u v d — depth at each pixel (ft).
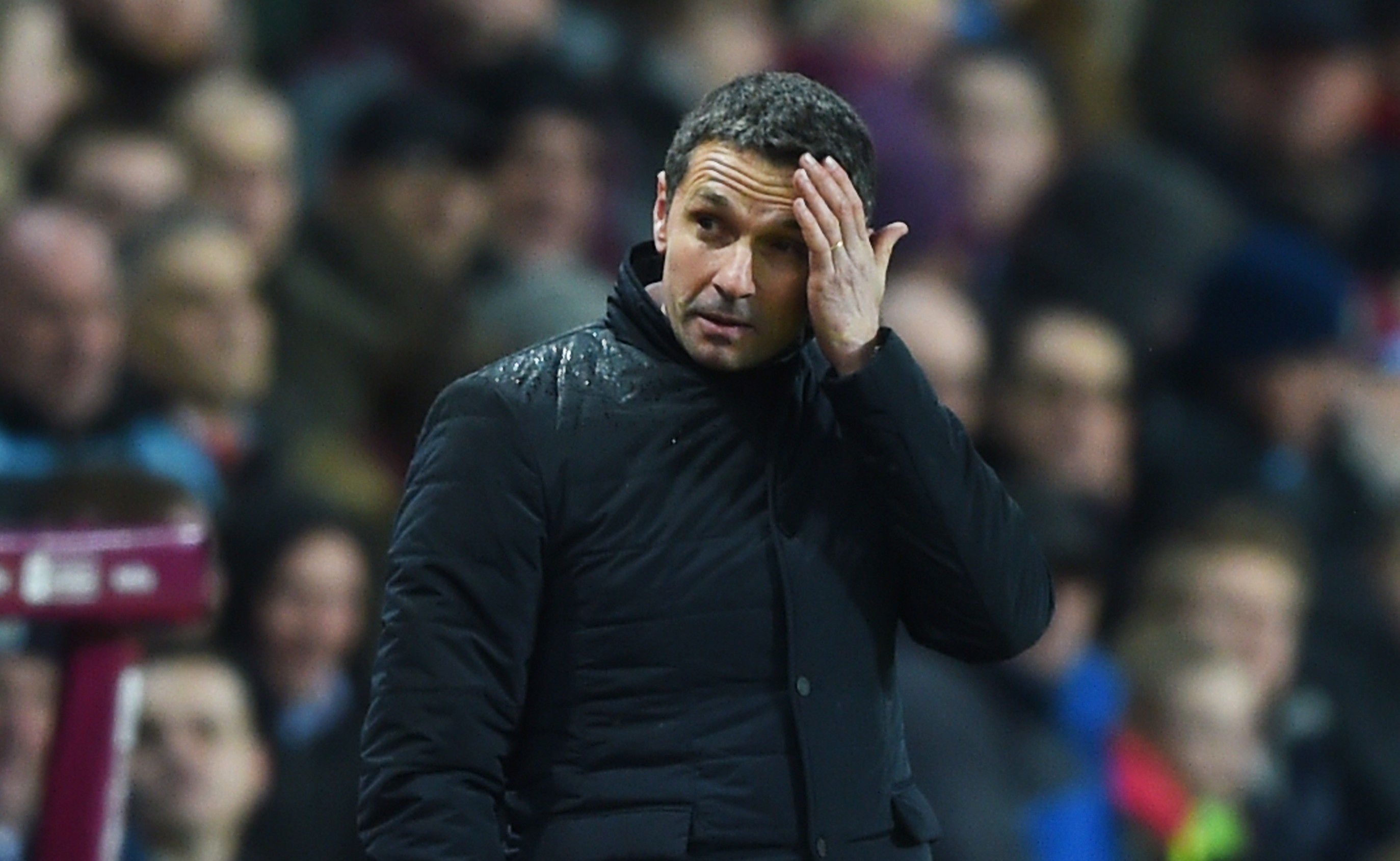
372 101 90.07
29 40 85.87
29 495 64.34
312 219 87.61
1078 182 102.17
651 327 40.47
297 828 71.36
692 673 39.52
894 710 41.45
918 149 96.32
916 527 40.09
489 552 39.40
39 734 57.57
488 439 39.70
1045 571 41.78
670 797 39.19
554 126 89.76
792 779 39.52
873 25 100.94
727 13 103.86
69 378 74.13
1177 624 85.40
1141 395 98.27
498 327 83.66
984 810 67.46
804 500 40.47
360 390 84.69
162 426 76.43
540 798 39.73
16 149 85.87
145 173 84.38
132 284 77.82
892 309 88.53
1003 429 90.84
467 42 94.89
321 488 78.84
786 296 39.68
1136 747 80.38
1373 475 100.22
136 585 48.06
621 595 39.52
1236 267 101.24
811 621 39.91
